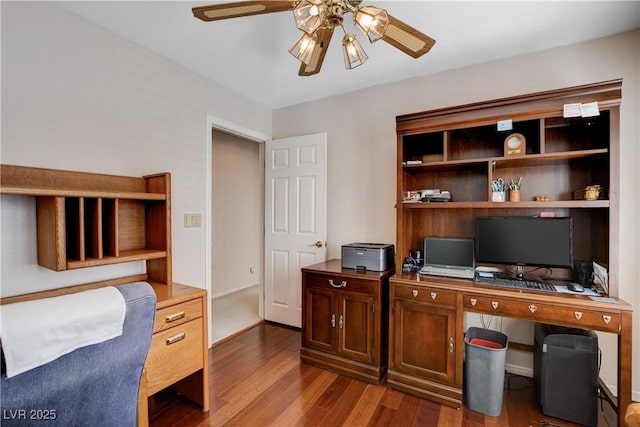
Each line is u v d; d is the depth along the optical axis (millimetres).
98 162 1820
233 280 4383
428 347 1906
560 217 1891
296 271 3010
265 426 1640
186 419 1692
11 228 1493
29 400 734
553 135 2008
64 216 1428
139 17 1744
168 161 2242
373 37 1325
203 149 2523
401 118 2113
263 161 3328
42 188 1489
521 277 1983
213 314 3430
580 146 1933
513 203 1813
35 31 1555
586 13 1677
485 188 2211
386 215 2684
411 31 1352
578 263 1843
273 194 3152
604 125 1773
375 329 2074
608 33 1882
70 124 1693
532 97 1742
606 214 1709
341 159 2900
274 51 2127
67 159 1682
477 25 1792
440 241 2232
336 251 2926
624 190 1854
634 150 1836
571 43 1999
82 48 1742
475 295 1777
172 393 1945
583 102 1646
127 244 1946
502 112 1828
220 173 4172
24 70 1521
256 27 1841
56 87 1635
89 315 788
